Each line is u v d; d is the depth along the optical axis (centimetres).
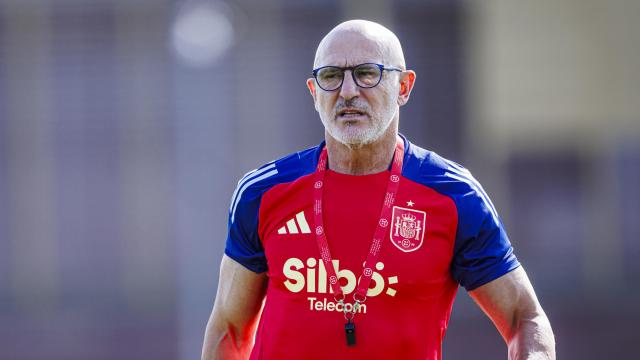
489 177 6138
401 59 1111
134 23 6334
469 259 1097
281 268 1096
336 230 1086
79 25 6388
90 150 6375
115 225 6316
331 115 1084
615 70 6031
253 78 6272
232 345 1192
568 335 5081
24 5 6359
